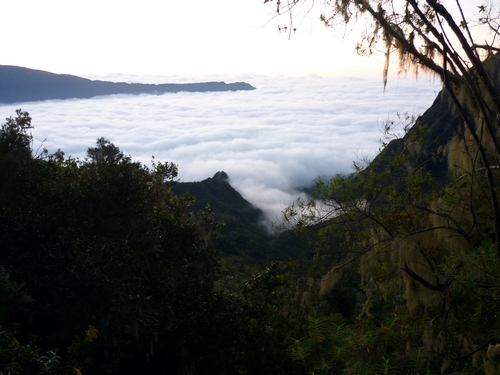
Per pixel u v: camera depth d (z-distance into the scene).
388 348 4.58
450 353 4.59
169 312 7.32
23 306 5.37
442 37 4.23
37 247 6.43
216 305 7.64
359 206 5.42
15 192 7.25
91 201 7.51
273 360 6.84
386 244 5.22
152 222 8.17
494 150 4.87
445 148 5.22
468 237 4.59
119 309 6.19
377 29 4.79
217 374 6.95
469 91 4.65
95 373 5.84
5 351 3.62
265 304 8.03
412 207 5.30
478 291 4.20
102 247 6.90
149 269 7.27
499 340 4.16
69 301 6.04
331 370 4.34
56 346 5.87
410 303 4.91
